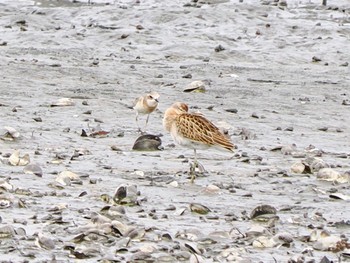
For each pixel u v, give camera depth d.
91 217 10.29
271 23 41.00
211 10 41.88
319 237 9.97
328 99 25.50
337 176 14.01
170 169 14.52
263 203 12.20
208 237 9.77
